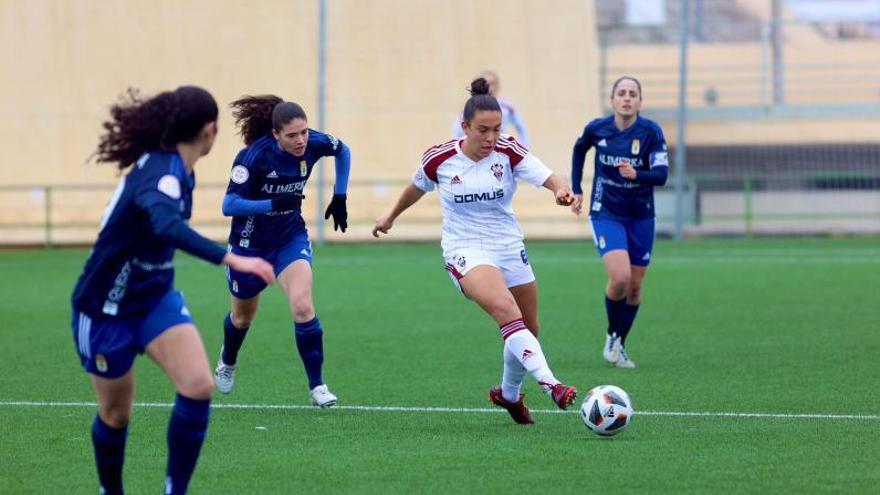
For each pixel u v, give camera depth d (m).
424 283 59.75
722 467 22.12
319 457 23.31
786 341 39.88
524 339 24.94
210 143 18.47
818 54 96.31
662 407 28.64
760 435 25.08
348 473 21.95
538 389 31.64
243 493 20.62
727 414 27.61
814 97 95.25
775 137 90.12
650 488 20.64
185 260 74.81
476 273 25.81
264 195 29.27
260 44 86.19
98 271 17.88
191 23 86.56
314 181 86.75
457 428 26.28
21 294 57.03
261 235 29.39
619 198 35.69
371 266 68.94
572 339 41.28
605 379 33.06
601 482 21.08
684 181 86.19
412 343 40.41
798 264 66.62
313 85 85.88
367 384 32.50
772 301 50.97
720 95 94.62
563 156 83.50
